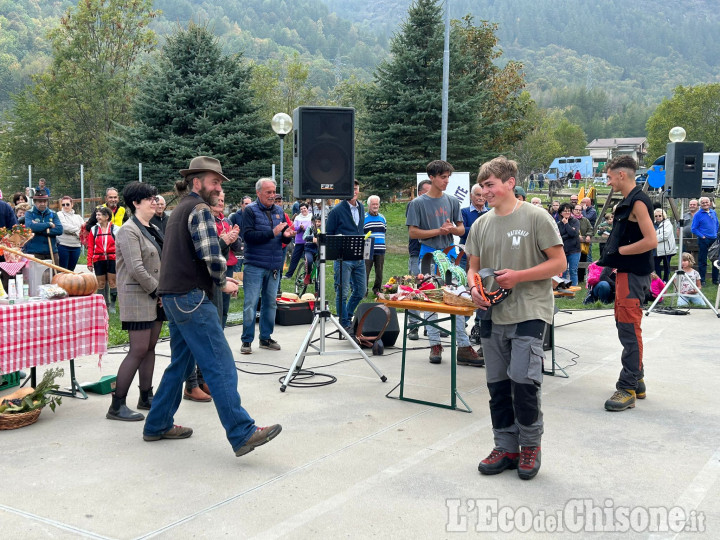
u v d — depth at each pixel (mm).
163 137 25000
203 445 4223
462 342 6430
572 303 10844
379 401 5195
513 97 31875
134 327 4664
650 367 6395
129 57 41938
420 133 24938
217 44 26312
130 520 3176
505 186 3795
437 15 25594
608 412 4961
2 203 8906
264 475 3723
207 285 3938
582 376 6086
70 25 41688
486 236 3883
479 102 25578
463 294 4695
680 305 10289
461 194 10969
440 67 25094
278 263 6863
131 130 24953
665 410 5012
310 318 8719
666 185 9773
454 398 4973
